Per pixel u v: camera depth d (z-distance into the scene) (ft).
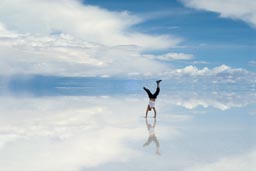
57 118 64.39
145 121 60.54
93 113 73.15
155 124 56.54
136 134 46.75
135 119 63.62
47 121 60.08
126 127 53.47
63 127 53.36
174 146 38.47
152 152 35.40
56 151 36.06
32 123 57.41
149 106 64.80
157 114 71.61
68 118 64.59
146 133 47.50
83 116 67.82
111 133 47.67
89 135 45.93
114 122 59.41
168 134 46.62
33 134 46.78
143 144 39.73
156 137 44.34
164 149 36.86
